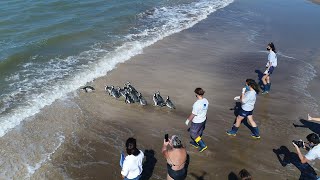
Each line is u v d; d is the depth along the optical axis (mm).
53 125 13820
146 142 12828
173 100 15820
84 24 24953
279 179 11070
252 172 11359
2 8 26875
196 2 32906
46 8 27594
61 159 11938
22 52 20094
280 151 12406
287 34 25172
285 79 18125
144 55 20719
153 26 25812
